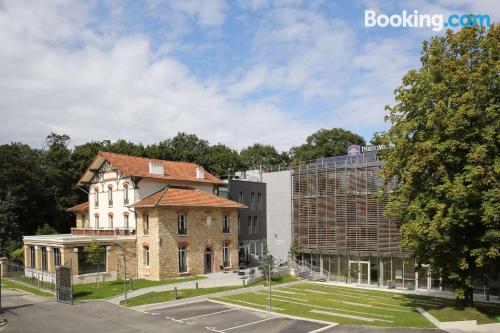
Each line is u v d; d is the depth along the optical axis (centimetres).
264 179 5394
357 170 4356
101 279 3934
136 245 4219
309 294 3541
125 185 4469
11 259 4841
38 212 6003
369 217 4238
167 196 4200
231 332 2291
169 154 7269
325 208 4609
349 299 3319
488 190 2241
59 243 3803
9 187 5538
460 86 2425
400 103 2728
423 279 3894
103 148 6806
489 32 2425
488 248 2358
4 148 5841
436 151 2355
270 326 2405
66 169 6481
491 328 2317
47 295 3428
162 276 3997
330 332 2256
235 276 4216
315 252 4644
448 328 2314
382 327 2342
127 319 2597
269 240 5231
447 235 2341
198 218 4366
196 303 3077
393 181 4084
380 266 4184
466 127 2338
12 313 2806
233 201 4975
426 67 2672
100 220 4812
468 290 2636
